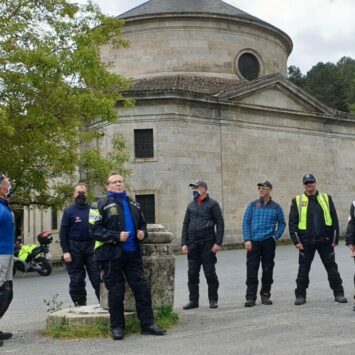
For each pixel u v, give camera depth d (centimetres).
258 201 1080
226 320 891
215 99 3097
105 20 2222
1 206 794
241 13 3784
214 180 3078
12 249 807
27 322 978
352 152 3703
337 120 3619
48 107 2028
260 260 1077
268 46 3797
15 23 2009
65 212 1031
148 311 798
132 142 2972
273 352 649
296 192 3400
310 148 3497
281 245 3103
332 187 3572
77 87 2067
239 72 3634
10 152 2034
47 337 805
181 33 3556
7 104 1994
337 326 799
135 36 3603
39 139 2030
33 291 1496
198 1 3812
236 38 3641
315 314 907
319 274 1527
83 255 1030
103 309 861
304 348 664
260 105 3269
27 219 3972
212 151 3092
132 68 3594
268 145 3312
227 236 3070
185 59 3544
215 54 3578
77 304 1026
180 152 2984
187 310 1017
